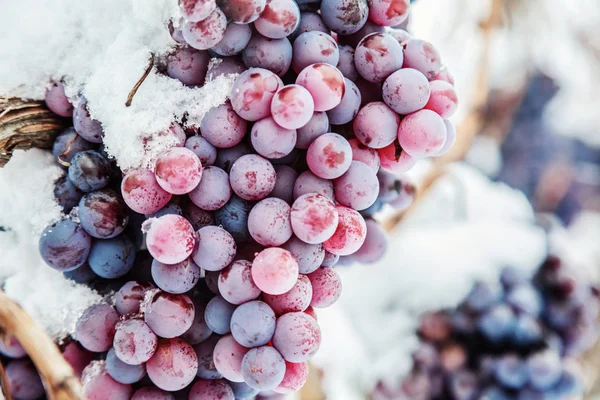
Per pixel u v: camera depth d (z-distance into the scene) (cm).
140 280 40
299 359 38
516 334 55
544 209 89
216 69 39
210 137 39
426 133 39
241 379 39
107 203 39
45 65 40
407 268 62
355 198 39
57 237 39
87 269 40
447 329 57
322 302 40
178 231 37
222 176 39
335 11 39
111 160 40
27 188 41
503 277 58
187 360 39
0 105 40
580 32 82
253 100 38
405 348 59
